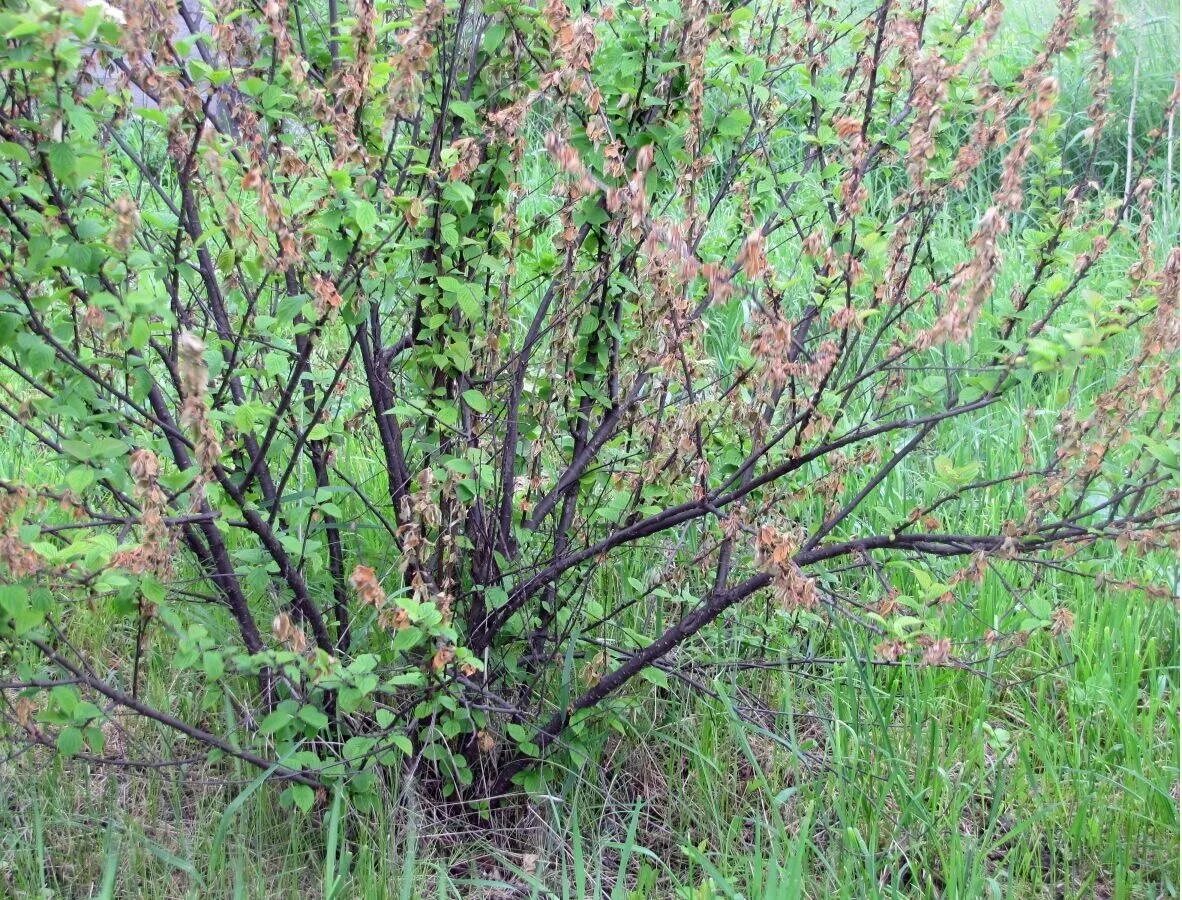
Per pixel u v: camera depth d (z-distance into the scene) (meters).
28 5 1.82
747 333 2.49
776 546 2.17
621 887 2.33
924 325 3.74
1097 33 2.36
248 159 2.19
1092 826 2.70
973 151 2.28
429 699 2.52
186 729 2.26
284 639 2.12
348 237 2.19
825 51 2.84
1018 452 3.63
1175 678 3.21
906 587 3.35
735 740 2.95
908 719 2.96
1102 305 2.06
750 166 2.78
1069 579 3.38
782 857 2.59
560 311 2.61
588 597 2.93
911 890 2.58
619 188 2.24
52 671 2.62
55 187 2.02
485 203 2.57
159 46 2.01
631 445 2.86
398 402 2.59
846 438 2.21
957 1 3.04
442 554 2.55
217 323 2.41
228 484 2.21
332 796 2.60
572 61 2.21
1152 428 2.19
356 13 2.13
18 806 2.60
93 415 2.25
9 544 1.84
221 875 2.41
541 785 2.72
